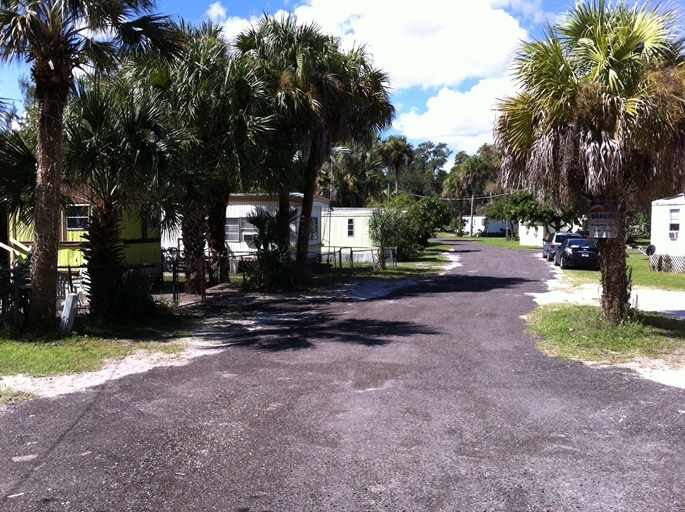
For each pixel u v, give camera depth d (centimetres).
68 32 938
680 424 554
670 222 2328
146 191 1112
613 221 963
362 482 435
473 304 1384
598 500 406
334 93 1756
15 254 1282
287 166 1669
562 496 412
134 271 1168
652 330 988
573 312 1134
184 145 1231
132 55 1064
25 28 856
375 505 400
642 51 922
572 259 2341
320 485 430
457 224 7312
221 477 444
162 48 1049
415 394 655
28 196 1029
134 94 1312
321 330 1062
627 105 863
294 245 2305
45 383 700
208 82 1389
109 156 1010
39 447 502
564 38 982
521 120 981
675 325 1043
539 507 397
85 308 1152
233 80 1419
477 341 952
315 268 2338
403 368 773
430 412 593
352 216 3067
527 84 961
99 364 794
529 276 2108
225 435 530
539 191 985
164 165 1028
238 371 760
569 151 909
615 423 559
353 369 768
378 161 5178
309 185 1967
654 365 780
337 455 485
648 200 1027
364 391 666
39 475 447
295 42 1705
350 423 561
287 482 436
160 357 842
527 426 552
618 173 916
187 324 1123
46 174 946
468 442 513
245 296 1544
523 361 812
